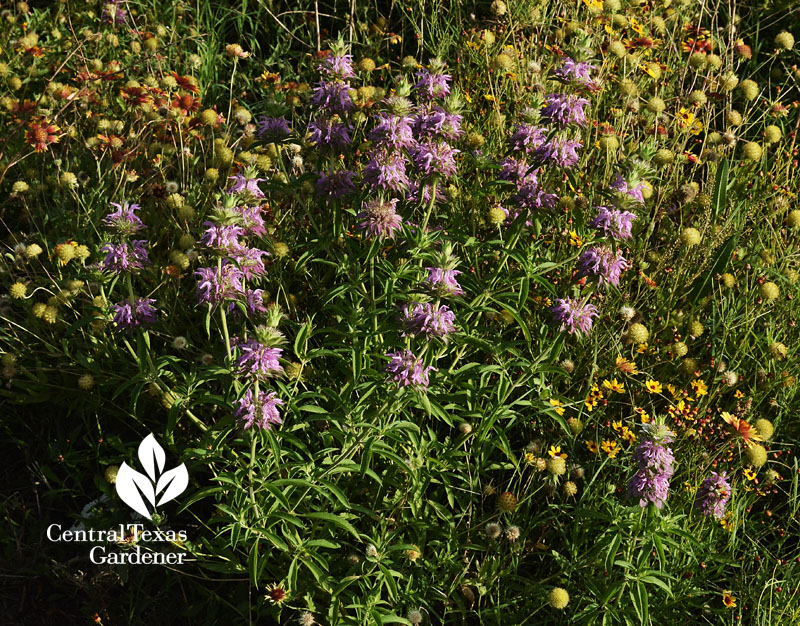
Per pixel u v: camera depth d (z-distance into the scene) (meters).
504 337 4.39
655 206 4.95
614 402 4.12
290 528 3.47
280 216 4.56
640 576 3.10
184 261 4.13
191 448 3.60
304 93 5.31
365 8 6.48
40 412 4.48
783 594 3.42
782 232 5.00
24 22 6.55
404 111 3.60
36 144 4.71
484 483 3.97
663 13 6.09
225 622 3.75
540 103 3.99
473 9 6.51
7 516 4.00
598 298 4.39
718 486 3.37
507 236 3.96
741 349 4.39
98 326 3.96
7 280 4.62
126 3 6.21
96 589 3.77
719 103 5.49
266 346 3.05
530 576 3.72
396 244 4.18
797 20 6.45
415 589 3.54
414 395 3.34
